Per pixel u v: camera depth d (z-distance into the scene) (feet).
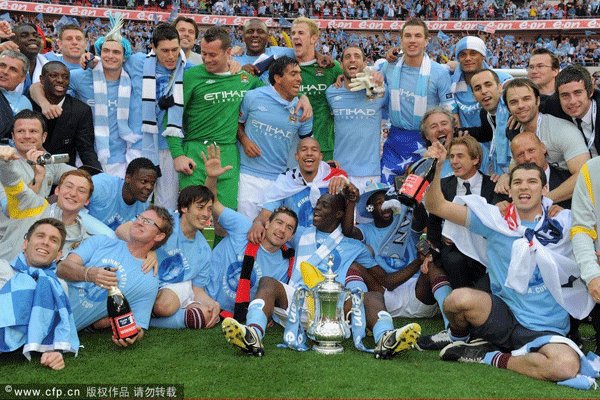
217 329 24.50
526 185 20.54
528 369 19.26
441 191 23.75
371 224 26.45
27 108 28.53
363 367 19.80
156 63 30.48
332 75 32.55
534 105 24.43
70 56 33.99
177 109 29.86
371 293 22.97
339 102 31.55
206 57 29.94
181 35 35.91
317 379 18.56
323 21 189.47
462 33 186.29
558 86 23.82
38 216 23.79
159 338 23.06
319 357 20.84
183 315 24.56
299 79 30.01
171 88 29.96
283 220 24.70
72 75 31.09
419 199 20.56
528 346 19.53
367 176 31.71
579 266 19.99
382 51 182.80
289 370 19.35
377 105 31.40
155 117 30.27
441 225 24.14
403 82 31.19
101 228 24.91
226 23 183.52
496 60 173.37
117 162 31.07
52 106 28.94
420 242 25.25
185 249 25.25
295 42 32.04
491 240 21.47
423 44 30.60
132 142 30.73
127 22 177.99
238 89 30.53
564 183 23.43
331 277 21.49
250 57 35.19
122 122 30.66
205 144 30.45
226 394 17.24
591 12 175.32
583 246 19.90
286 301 23.62
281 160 31.09
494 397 17.35
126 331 21.18
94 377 18.56
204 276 25.89
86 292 22.49
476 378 18.95
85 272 21.45
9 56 27.94
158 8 179.93
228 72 30.55
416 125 31.22
